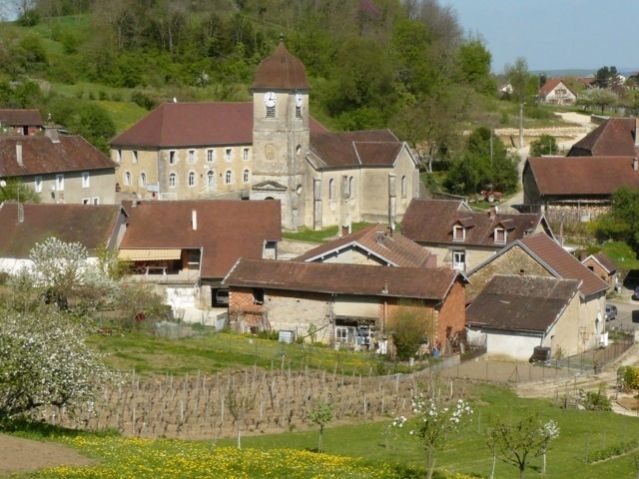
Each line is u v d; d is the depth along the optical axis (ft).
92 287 305.32
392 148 479.00
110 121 560.61
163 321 312.09
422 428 174.19
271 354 284.61
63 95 610.65
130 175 499.10
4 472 140.67
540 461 194.80
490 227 367.66
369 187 479.00
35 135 458.91
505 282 309.01
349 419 225.97
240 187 520.83
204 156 504.43
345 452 195.31
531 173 474.90
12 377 168.55
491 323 295.89
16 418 177.17
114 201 454.40
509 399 249.96
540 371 281.13
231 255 350.02
